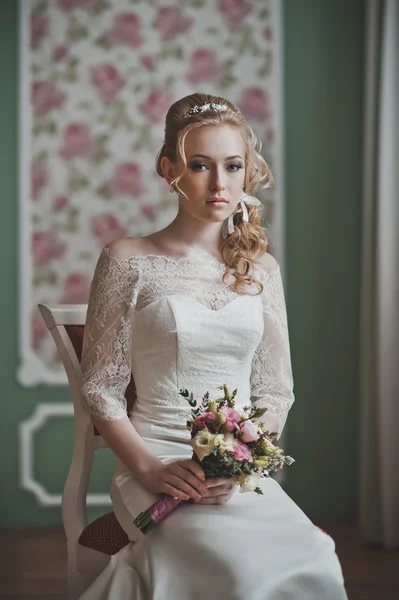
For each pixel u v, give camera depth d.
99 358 2.39
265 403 2.58
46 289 4.68
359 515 4.47
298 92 4.68
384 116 4.19
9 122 4.64
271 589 1.90
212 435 2.04
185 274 2.46
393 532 4.17
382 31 4.25
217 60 4.69
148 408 2.42
